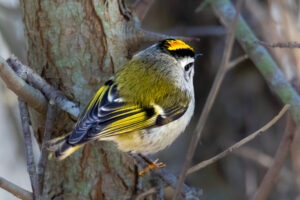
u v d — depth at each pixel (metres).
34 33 8.23
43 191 8.38
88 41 8.12
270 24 10.76
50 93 7.85
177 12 12.59
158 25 12.59
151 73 8.63
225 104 12.16
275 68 8.92
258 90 12.09
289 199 11.25
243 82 12.13
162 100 8.52
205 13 12.42
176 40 9.20
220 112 12.17
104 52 8.22
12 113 14.24
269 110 12.07
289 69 10.24
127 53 8.48
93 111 7.64
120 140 8.25
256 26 11.71
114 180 8.45
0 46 13.57
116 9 8.24
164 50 9.02
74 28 8.09
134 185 8.62
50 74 8.23
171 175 8.33
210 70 12.30
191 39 8.41
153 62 8.79
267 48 10.88
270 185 8.87
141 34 8.37
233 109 12.15
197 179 12.09
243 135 12.08
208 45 12.32
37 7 8.09
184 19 12.59
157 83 8.59
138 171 8.64
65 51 8.13
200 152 12.17
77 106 7.91
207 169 12.15
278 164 8.79
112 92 8.06
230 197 11.88
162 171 8.35
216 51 12.24
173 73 8.89
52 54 8.17
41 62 8.28
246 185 11.73
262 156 11.52
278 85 8.77
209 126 12.16
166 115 8.59
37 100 7.75
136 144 8.38
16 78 7.31
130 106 8.12
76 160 8.32
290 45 7.33
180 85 8.96
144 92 8.39
